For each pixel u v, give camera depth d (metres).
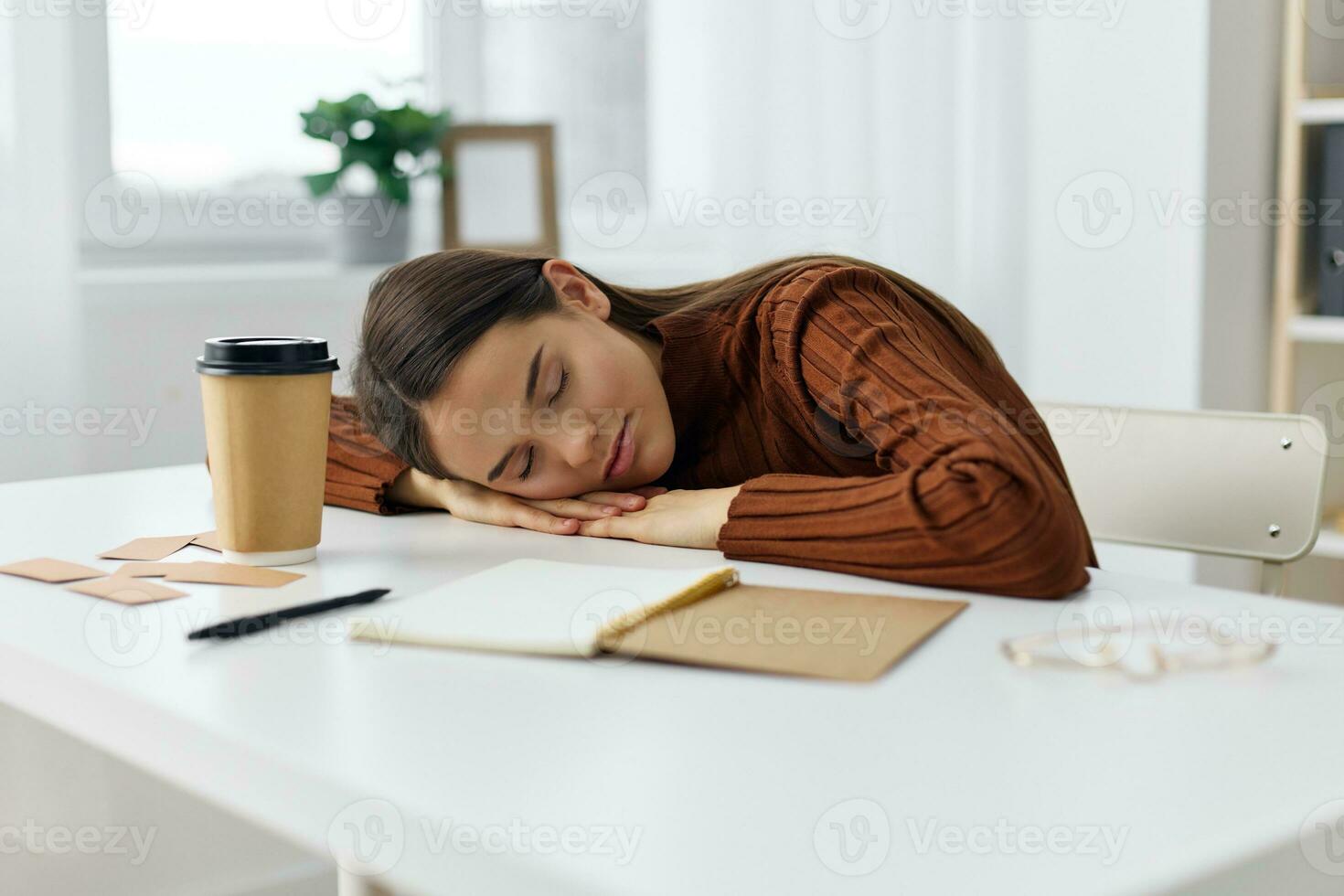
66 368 1.84
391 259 2.23
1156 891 0.45
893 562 0.85
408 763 0.57
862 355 1.00
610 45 2.54
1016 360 2.62
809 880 0.45
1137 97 2.31
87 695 0.69
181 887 1.40
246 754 0.59
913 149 2.60
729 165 2.52
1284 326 2.12
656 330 1.19
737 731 0.60
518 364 1.02
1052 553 0.80
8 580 0.91
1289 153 2.10
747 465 1.18
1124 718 0.61
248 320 2.08
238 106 2.17
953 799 0.52
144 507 1.16
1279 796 0.52
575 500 1.09
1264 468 1.21
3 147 1.77
